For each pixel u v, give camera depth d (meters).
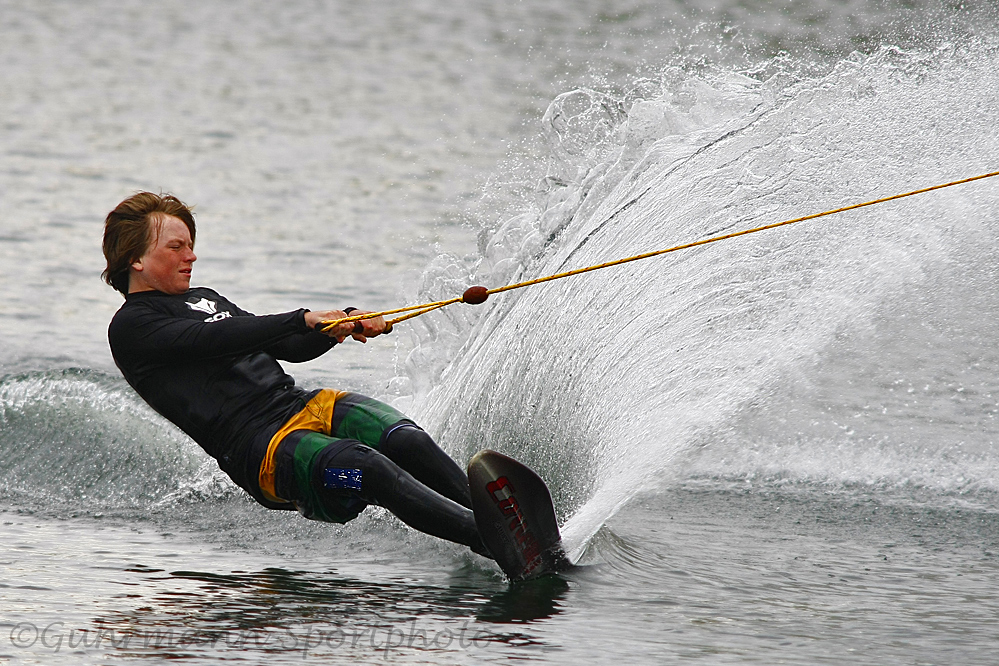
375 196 53.91
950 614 14.81
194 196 53.00
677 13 109.31
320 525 19.64
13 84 82.94
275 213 49.97
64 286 38.16
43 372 25.81
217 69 93.38
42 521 19.64
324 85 87.44
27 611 14.16
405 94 84.38
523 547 15.91
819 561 17.44
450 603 15.05
